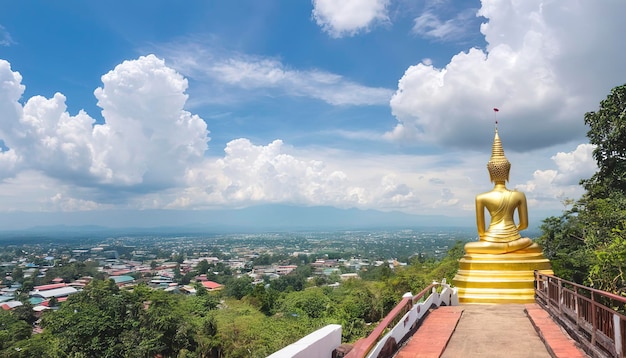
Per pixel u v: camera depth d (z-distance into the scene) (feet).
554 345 46.96
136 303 217.77
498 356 45.52
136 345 197.06
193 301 263.08
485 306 80.23
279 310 267.59
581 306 48.06
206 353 210.79
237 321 218.18
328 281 479.41
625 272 76.02
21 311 289.12
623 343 35.83
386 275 329.93
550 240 140.26
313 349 28.58
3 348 189.78
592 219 113.39
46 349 187.73
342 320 214.48
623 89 124.26
